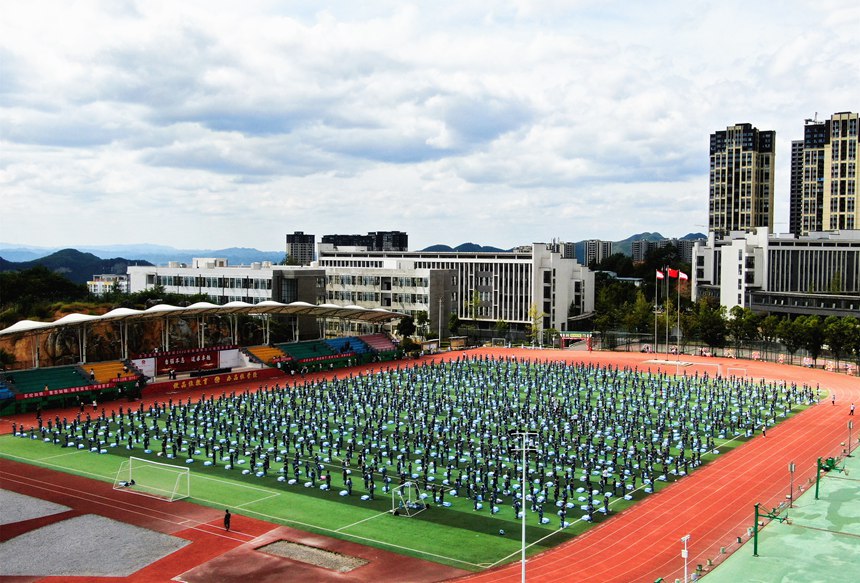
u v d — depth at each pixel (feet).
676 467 289.53
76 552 212.02
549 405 401.29
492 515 244.01
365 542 219.41
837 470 297.53
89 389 442.91
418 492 255.09
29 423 385.91
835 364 604.08
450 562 204.64
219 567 200.95
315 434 342.85
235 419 387.14
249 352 565.94
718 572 199.31
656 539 223.51
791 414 405.39
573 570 199.82
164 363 514.27
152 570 199.21
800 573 198.70
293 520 238.07
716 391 458.50
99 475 287.69
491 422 375.45
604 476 272.31
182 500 257.96
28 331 449.06
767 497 264.31
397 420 375.45
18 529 230.27
